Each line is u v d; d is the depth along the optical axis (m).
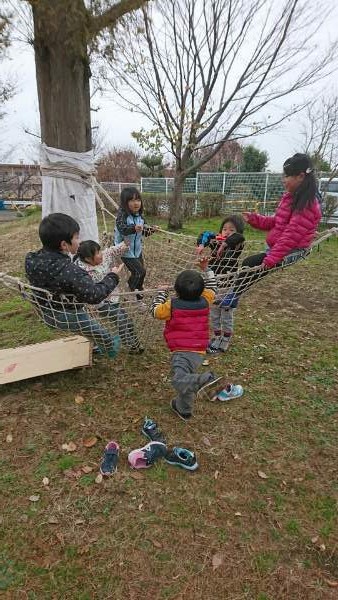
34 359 3.39
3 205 27.45
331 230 3.46
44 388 3.38
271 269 3.35
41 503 2.30
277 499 2.37
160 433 2.81
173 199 12.46
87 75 3.95
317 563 2.02
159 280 4.88
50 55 3.71
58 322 2.99
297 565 2.00
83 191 4.07
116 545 2.06
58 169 3.93
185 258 5.56
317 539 2.13
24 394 3.30
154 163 28.03
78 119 3.90
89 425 2.95
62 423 2.96
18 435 2.84
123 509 2.27
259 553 2.05
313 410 3.19
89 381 3.49
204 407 3.18
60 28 3.55
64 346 3.51
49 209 4.02
